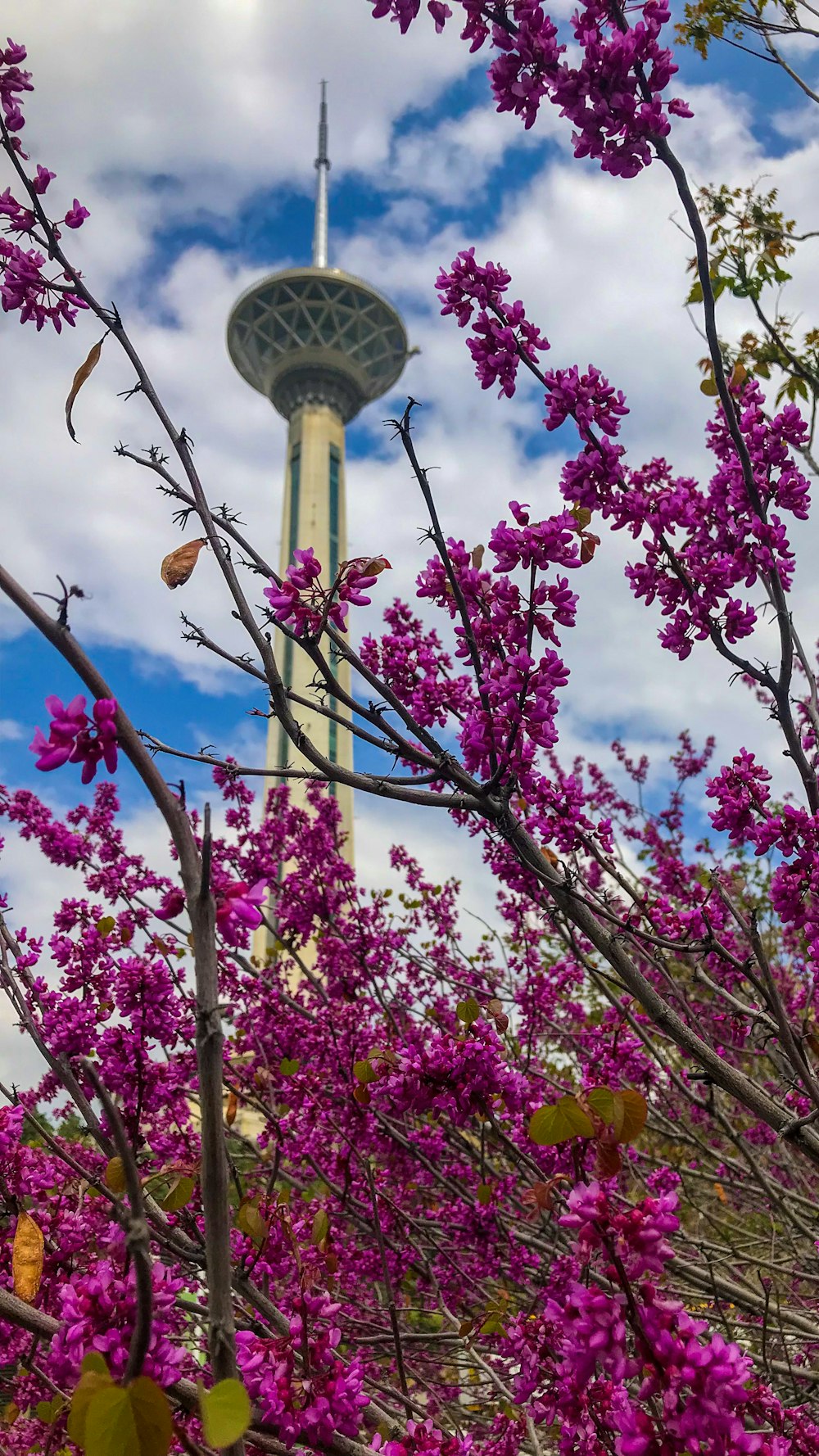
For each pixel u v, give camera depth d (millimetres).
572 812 3631
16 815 6203
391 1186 5730
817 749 4133
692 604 3764
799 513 3855
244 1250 3107
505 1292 4609
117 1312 1655
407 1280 6258
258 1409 2102
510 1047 5840
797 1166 6301
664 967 4098
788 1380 4531
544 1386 2426
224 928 1542
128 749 1466
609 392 3398
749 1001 5168
